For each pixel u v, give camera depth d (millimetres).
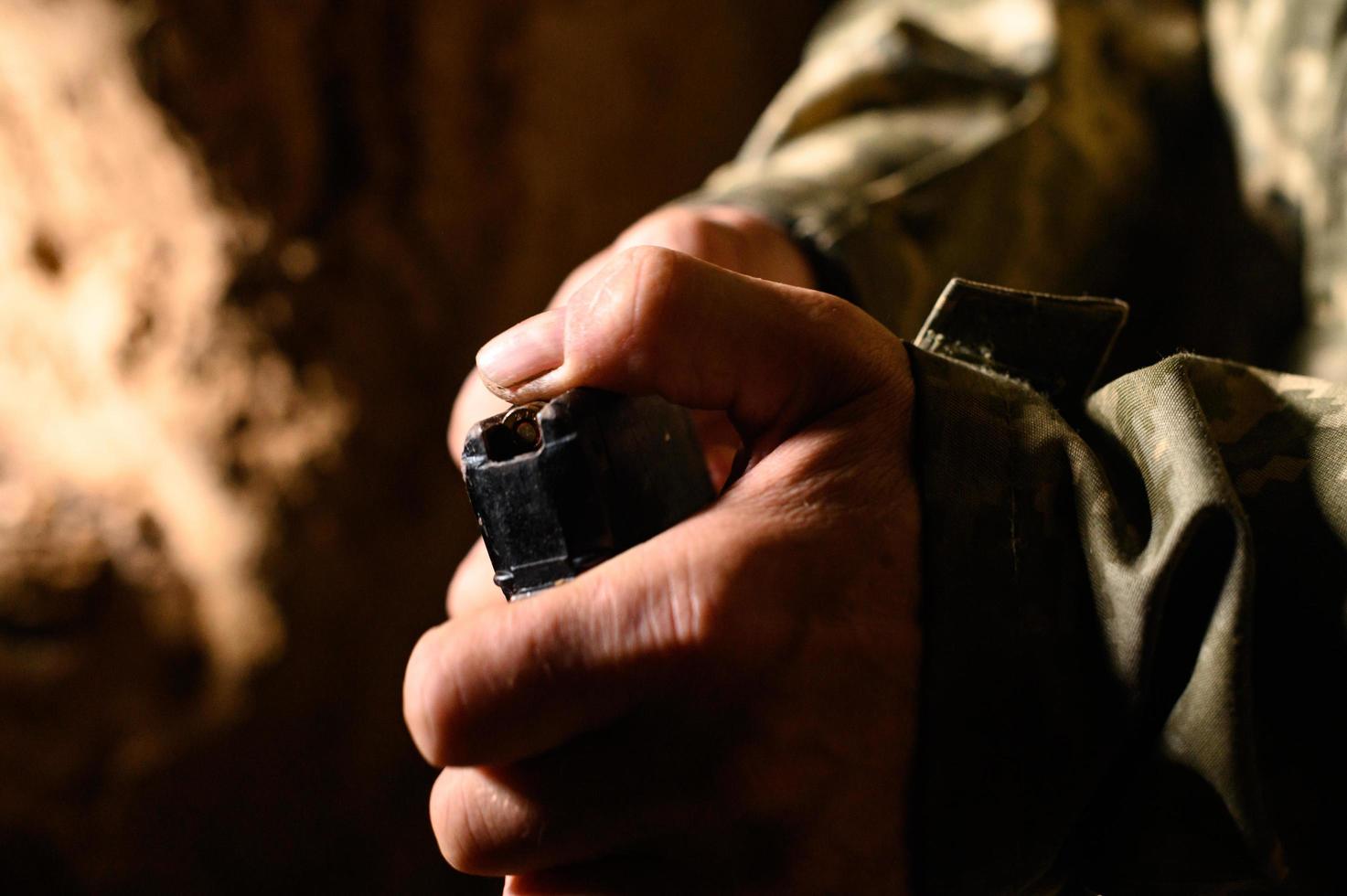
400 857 786
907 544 244
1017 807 241
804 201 374
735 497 242
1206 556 241
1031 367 274
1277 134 452
